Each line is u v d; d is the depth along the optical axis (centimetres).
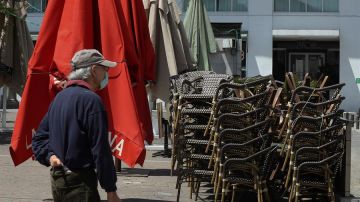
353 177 1200
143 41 1062
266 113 889
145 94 995
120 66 846
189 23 1772
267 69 3794
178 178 936
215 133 862
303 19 3800
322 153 876
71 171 541
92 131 531
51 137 552
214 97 875
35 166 1302
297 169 859
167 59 1337
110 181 532
